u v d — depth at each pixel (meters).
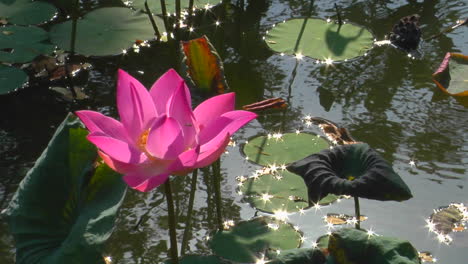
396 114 3.61
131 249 2.67
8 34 4.28
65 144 2.32
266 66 4.13
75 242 2.07
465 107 3.68
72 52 4.18
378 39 4.42
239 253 2.54
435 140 3.37
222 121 1.92
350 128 3.48
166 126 1.73
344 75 4.03
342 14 4.73
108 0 4.89
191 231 2.75
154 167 1.83
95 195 2.23
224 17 4.73
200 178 3.17
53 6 4.68
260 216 2.77
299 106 3.71
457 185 3.01
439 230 2.72
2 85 3.80
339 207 2.89
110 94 3.85
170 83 2.00
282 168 3.12
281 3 4.97
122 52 4.22
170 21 4.59
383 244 2.17
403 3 4.90
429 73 4.04
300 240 2.62
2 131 3.53
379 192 2.35
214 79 2.83
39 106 3.75
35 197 2.25
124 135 1.93
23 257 2.15
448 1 4.92
